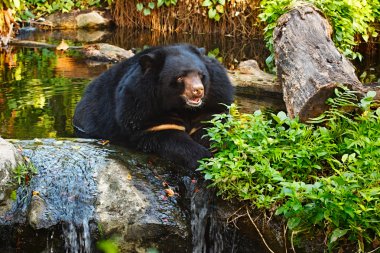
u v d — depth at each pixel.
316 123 7.93
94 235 7.36
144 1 22.67
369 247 6.38
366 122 7.41
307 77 8.46
